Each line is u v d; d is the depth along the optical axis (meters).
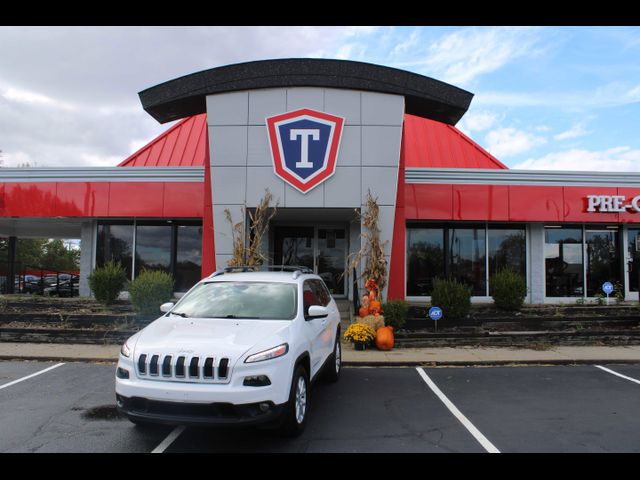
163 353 4.35
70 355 9.02
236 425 4.13
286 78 11.32
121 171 13.74
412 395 6.54
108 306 12.27
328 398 6.37
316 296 6.61
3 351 9.37
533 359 8.78
